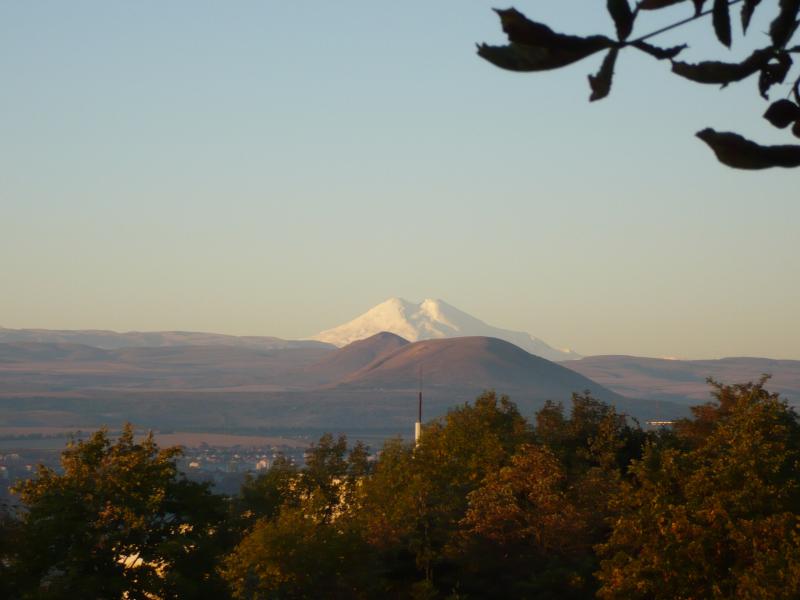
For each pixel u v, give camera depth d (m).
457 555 76.31
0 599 62.84
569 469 94.38
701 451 62.66
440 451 102.38
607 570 57.72
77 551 65.25
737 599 49.31
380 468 106.62
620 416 106.00
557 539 74.94
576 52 4.10
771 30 4.31
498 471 95.38
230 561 77.62
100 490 68.25
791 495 56.12
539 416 106.94
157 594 66.31
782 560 47.84
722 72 4.35
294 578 76.06
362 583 78.06
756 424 60.94
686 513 55.81
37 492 68.56
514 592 71.94
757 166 4.35
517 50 4.10
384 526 88.94
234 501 107.06
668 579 53.97
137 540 68.50
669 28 4.21
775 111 4.40
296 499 111.44
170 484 71.75
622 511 62.00
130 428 73.94
